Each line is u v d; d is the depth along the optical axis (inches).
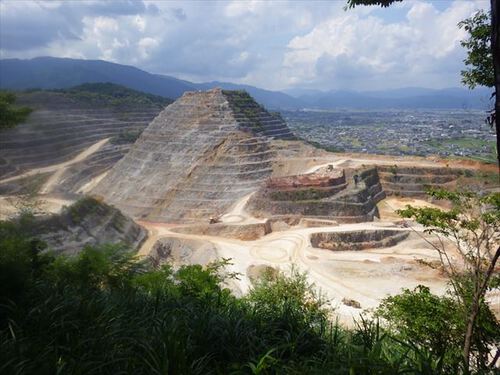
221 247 3255.4
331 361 385.7
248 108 6003.9
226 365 402.6
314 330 490.0
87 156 5433.1
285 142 5418.3
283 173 4840.1
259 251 3147.1
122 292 620.4
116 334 414.3
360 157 5319.9
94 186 5128.0
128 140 6712.6
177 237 3548.2
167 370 343.6
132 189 4852.4
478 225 779.4
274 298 1016.2
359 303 2128.4
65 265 820.6
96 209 2832.2
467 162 4911.4
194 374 360.8
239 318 482.6
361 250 3299.7
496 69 322.3
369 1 470.9
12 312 456.8
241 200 4347.9
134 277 970.7
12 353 355.9
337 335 478.0
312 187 4116.6
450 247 3097.9
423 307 768.3
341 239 3427.7
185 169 4867.1
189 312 510.9
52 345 396.2
